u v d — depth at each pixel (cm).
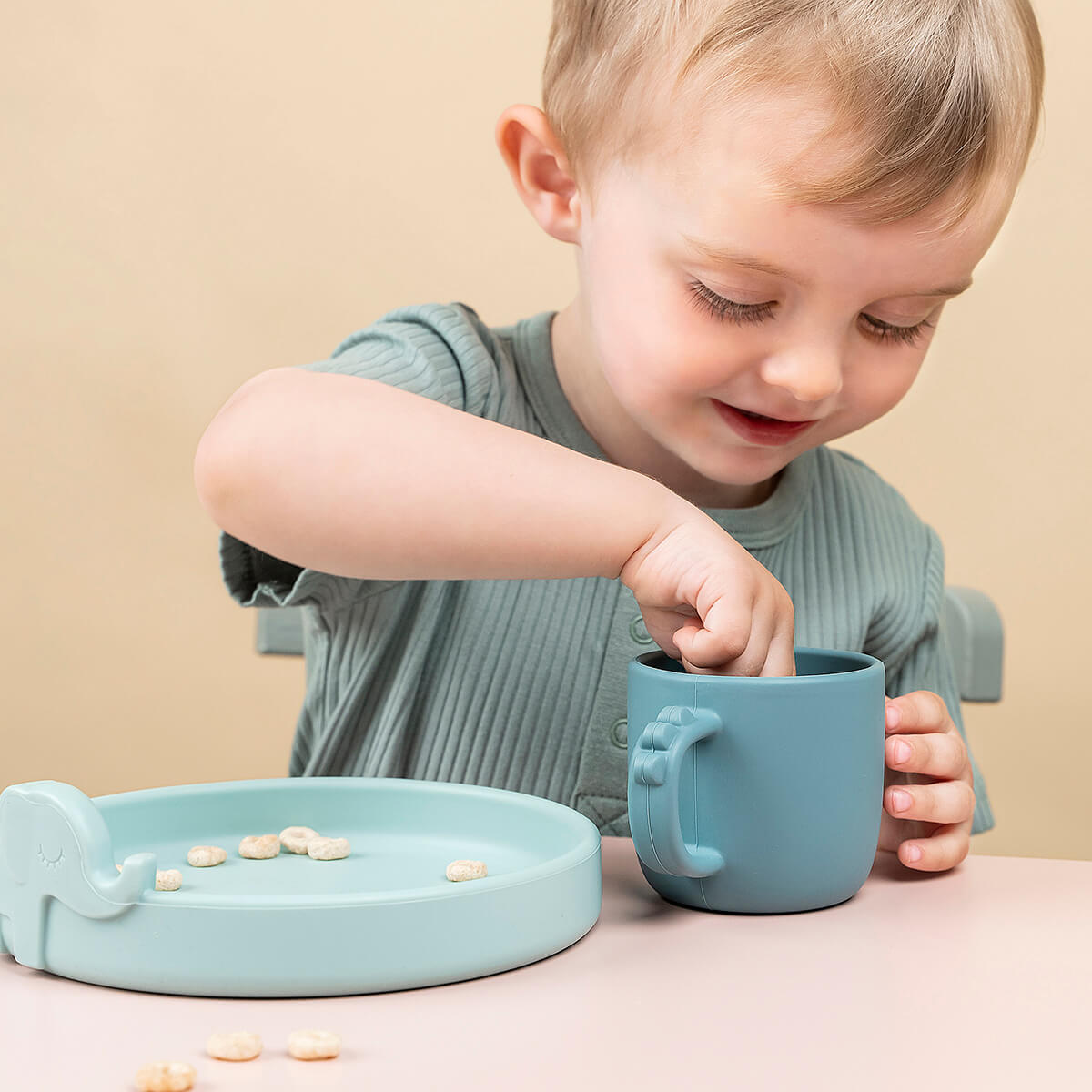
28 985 45
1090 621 188
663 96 69
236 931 43
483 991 44
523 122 85
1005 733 189
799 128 65
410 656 89
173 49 187
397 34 185
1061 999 44
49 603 197
